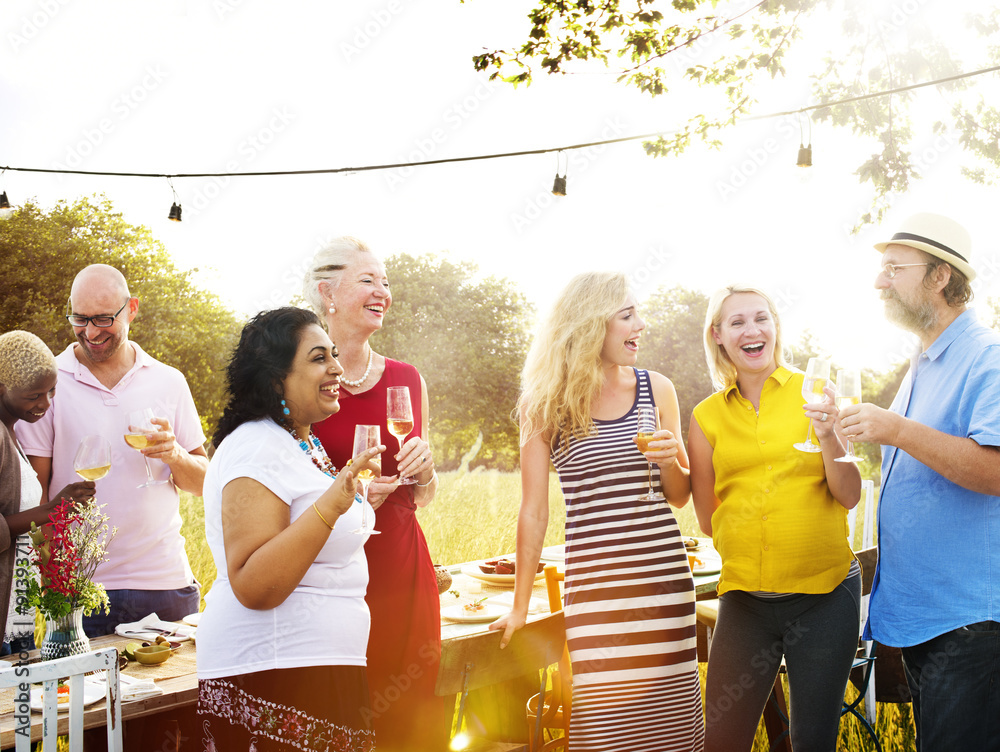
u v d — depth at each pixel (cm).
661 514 269
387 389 241
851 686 378
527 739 289
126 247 1836
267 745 179
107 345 309
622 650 261
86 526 245
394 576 245
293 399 194
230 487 182
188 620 289
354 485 176
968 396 219
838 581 251
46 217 1836
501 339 2606
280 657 180
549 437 278
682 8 590
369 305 254
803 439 255
